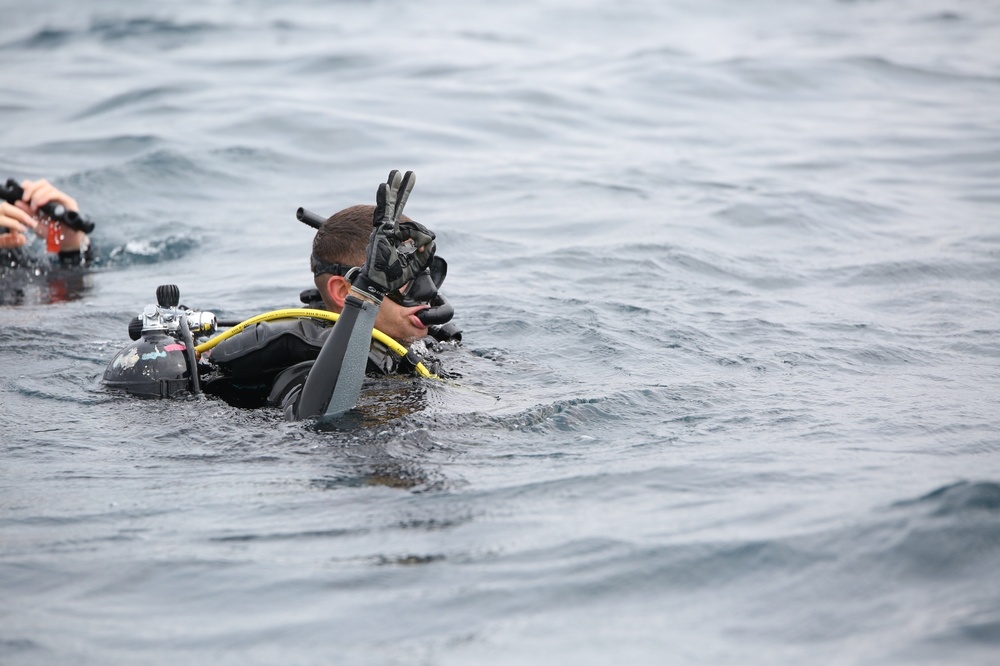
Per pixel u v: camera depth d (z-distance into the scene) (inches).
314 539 406.9
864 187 1317.7
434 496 450.3
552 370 653.3
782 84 2064.5
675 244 1017.5
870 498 419.8
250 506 442.9
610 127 1724.9
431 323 618.2
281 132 1617.9
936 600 339.0
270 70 2273.6
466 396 586.9
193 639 333.7
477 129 1678.2
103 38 2992.1
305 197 1307.8
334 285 604.7
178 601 359.6
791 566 367.9
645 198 1253.1
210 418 558.3
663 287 880.3
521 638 331.0
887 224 1137.4
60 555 395.9
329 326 607.5
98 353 714.8
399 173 537.0
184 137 1584.6
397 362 621.9
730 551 381.4
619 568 373.7
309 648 327.0
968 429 522.3
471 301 828.6
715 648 321.1
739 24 3221.0
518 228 1119.0
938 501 403.5
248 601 358.3
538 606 350.9
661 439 522.6
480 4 3740.2
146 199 1286.9
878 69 2207.2
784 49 2532.0
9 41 3034.0
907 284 892.6
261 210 1246.3
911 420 540.4
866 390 603.2
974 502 398.6
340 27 3161.9
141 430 543.2
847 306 823.7
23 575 379.6
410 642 329.7
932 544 372.2
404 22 3289.9
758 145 1593.3
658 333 737.0
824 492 434.9
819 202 1216.8
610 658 317.7
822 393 597.9
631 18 3366.1
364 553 393.4
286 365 600.7
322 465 490.0
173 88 2042.3
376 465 488.1
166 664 319.0
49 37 3063.5
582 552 387.5
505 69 2226.9
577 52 2536.9
